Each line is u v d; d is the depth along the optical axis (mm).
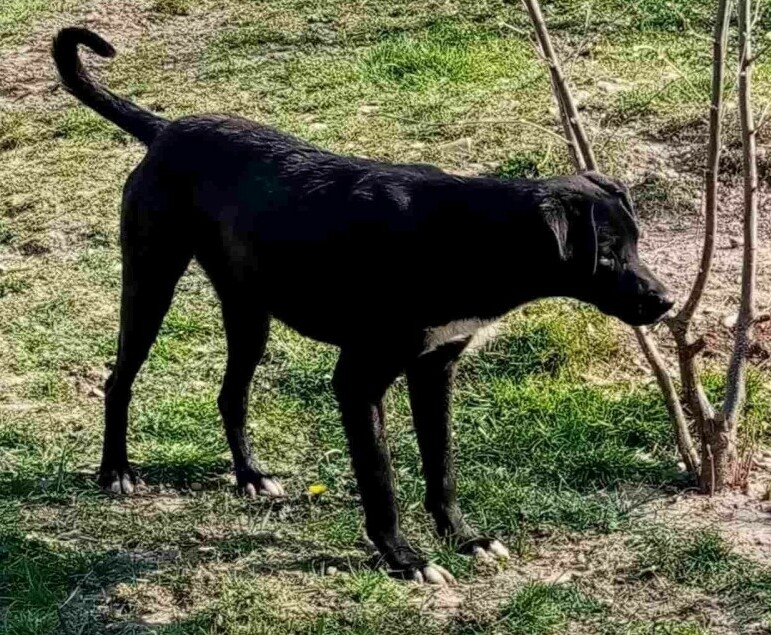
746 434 3791
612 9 5605
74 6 6113
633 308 3240
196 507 3633
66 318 4352
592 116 4996
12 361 4176
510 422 3873
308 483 3707
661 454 3768
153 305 3641
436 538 3494
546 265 3230
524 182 3260
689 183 4707
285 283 3420
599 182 3279
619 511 3566
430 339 3330
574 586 3332
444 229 3250
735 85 5016
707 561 3383
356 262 3307
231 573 3396
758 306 4238
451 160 4855
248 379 3693
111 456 3699
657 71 5227
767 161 4699
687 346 3574
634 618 3260
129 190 3615
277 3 5996
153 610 3307
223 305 3648
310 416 3939
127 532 3547
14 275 4559
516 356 4094
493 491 3617
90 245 4688
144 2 6082
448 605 3299
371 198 3311
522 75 5293
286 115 5238
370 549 3480
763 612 3264
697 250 4484
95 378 4117
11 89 5590
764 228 4562
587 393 3943
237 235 3457
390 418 3898
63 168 5066
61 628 3256
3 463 3775
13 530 3525
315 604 3301
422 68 5395
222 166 3508
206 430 3895
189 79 5547
